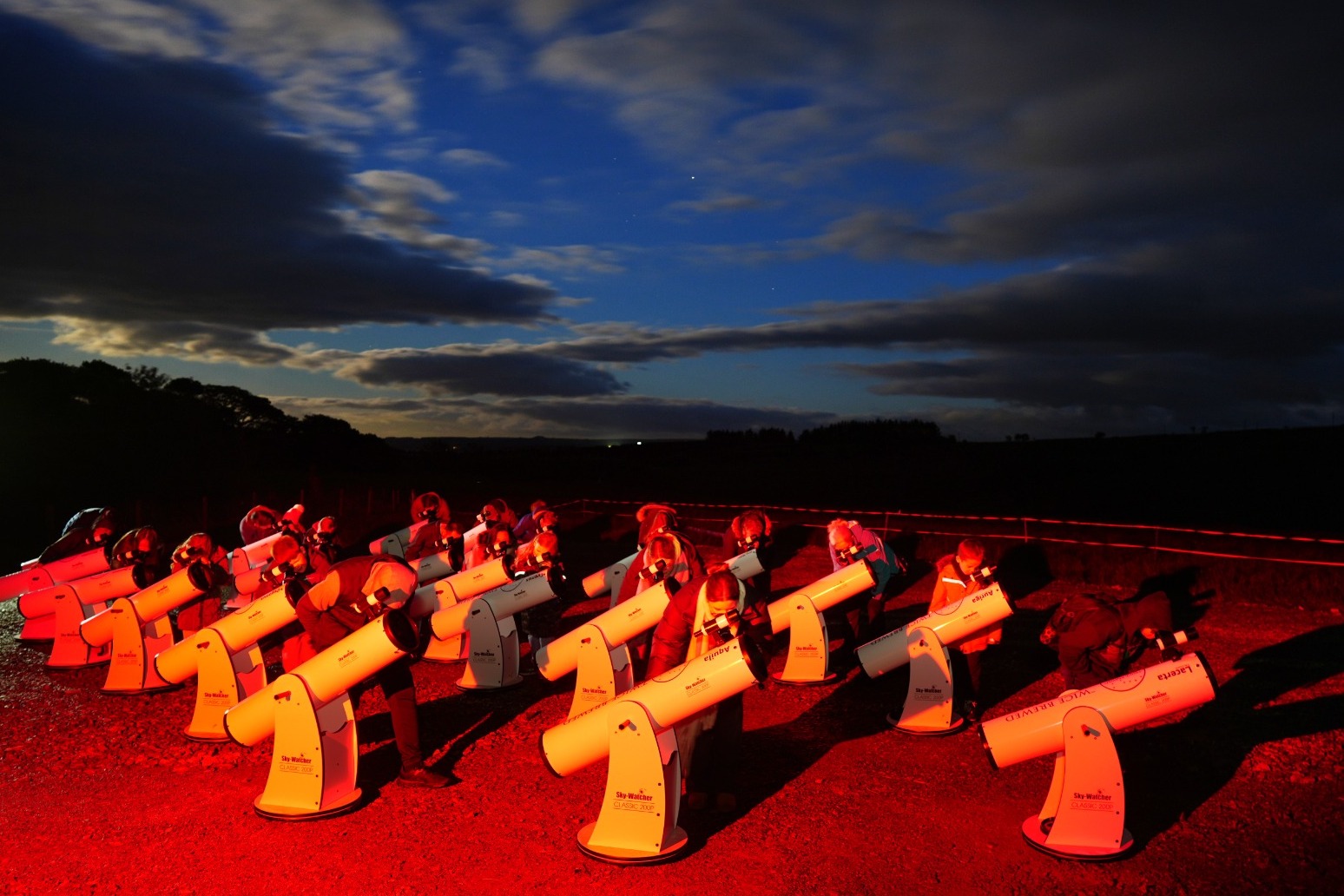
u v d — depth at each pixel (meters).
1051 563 15.04
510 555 9.71
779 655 10.41
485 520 12.58
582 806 6.36
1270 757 6.88
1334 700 8.14
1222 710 7.99
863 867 5.41
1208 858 5.40
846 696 8.77
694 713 5.57
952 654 7.95
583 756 5.78
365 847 5.79
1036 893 5.06
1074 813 5.53
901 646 7.77
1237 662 9.48
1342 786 6.31
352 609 6.56
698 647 5.89
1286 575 13.02
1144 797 6.28
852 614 9.79
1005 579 14.69
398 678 6.73
